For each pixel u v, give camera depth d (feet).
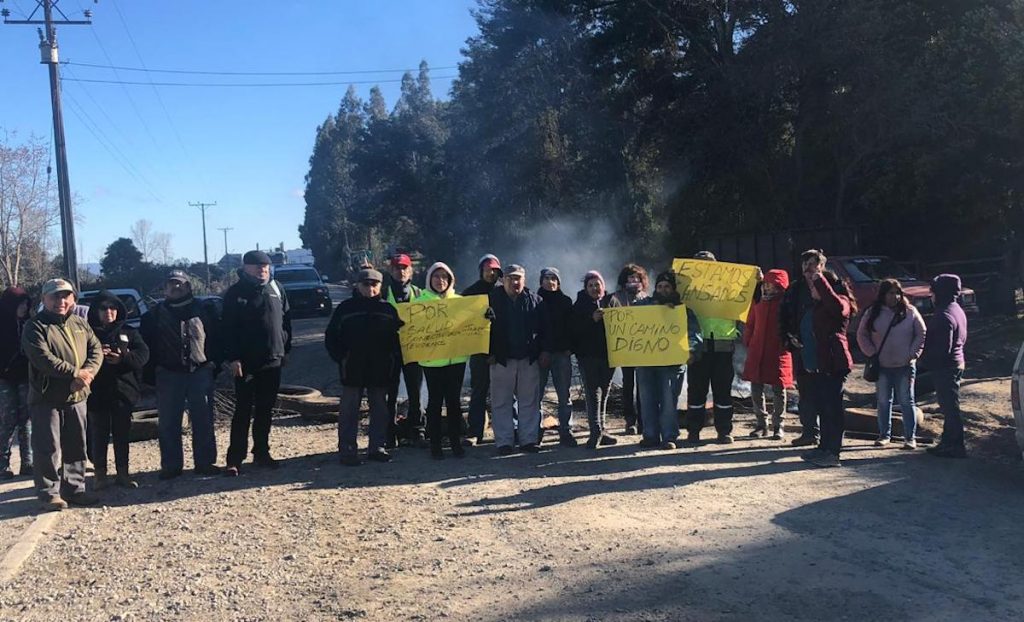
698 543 17.34
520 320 26.12
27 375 25.46
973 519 18.86
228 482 23.62
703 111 81.30
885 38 71.87
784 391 28.19
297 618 14.16
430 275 26.68
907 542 17.26
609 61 100.32
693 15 88.89
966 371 42.65
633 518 19.16
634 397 30.30
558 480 22.81
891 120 68.59
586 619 13.76
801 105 79.66
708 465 24.13
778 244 69.97
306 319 89.10
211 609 14.62
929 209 72.28
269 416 25.27
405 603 14.64
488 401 33.22
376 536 18.39
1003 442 27.35
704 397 27.63
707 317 27.17
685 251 89.92
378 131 227.81
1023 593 14.57
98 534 19.12
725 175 84.12
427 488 22.35
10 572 16.60
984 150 64.59
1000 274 62.95
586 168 106.11
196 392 24.52
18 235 126.93
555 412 33.60
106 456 23.43
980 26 64.34
